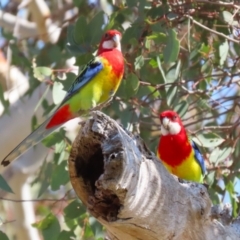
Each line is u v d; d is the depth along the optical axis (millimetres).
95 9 12430
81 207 9836
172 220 6156
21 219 14406
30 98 12625
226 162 10805
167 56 9367
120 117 10250
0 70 13523
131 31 9953
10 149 12719
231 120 12281
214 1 10445
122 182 5520
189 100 11336
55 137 9812
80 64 9914
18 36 13820
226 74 10680
